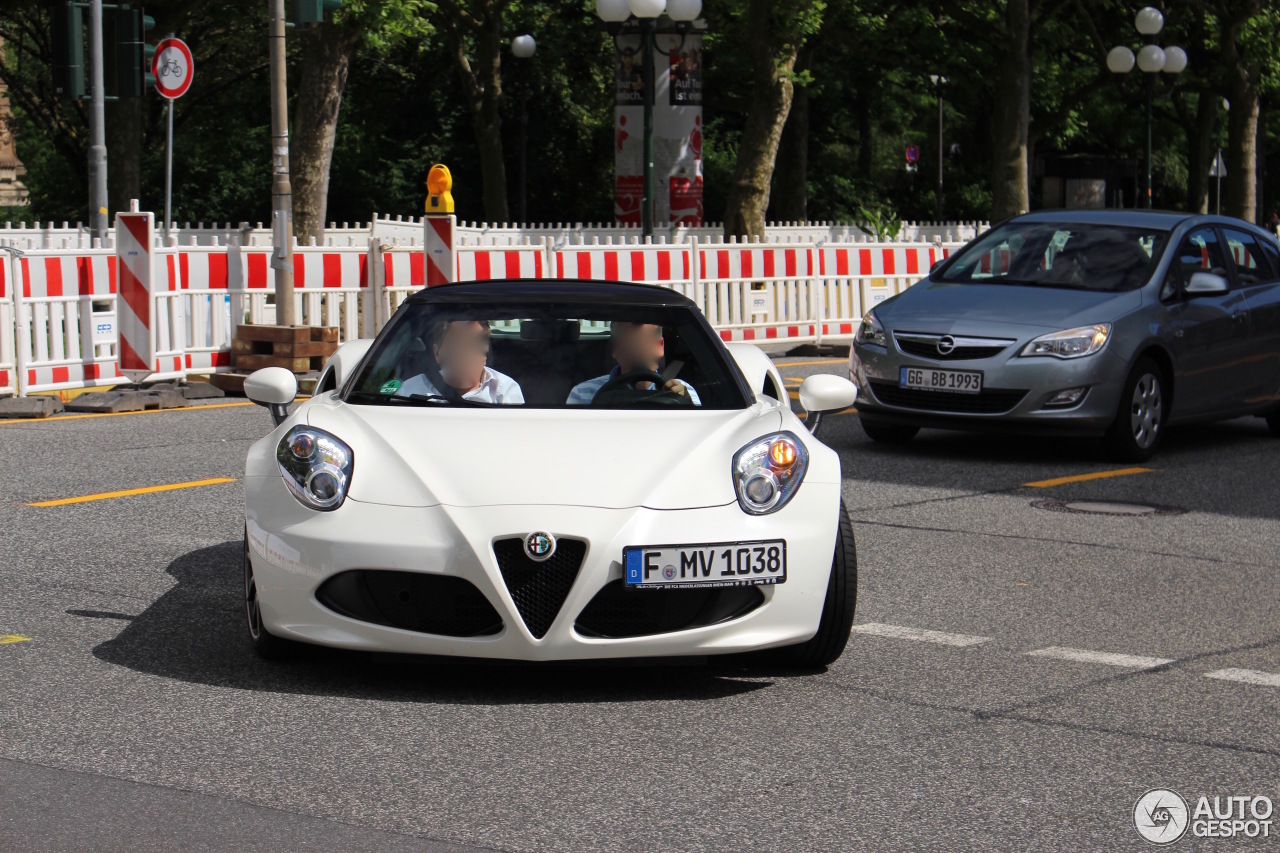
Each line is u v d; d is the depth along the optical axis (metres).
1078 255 12.12
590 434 5.69
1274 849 4.11
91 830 4.09
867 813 4.33
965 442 12.42
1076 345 11.05
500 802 4.36
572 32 47.66
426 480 5.41
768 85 31.30
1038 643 6.37
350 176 48.97
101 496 9.41
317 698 5.37
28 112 45.38
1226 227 12.77
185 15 31.94
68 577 7.23
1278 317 12.73
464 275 17.61
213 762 4.67
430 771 4.62
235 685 5.52
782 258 21.00
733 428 5.82
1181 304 11.85
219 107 48.31
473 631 5.28
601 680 5.68
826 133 57.56
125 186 29.38
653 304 6.57
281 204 15.70
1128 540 8.65
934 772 4.70
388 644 5.29
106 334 14.94
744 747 4.91
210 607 6.69
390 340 6.41
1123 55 32.25
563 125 50.31
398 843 4.03
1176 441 12.84
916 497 9.93
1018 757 4.86
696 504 5.39
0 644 6.04
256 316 16.09
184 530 8.41
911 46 41.66
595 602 5.30
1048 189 64.19
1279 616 6.94
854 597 5.78
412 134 50.09
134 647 6.02
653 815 4.28
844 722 5.21
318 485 5.45
